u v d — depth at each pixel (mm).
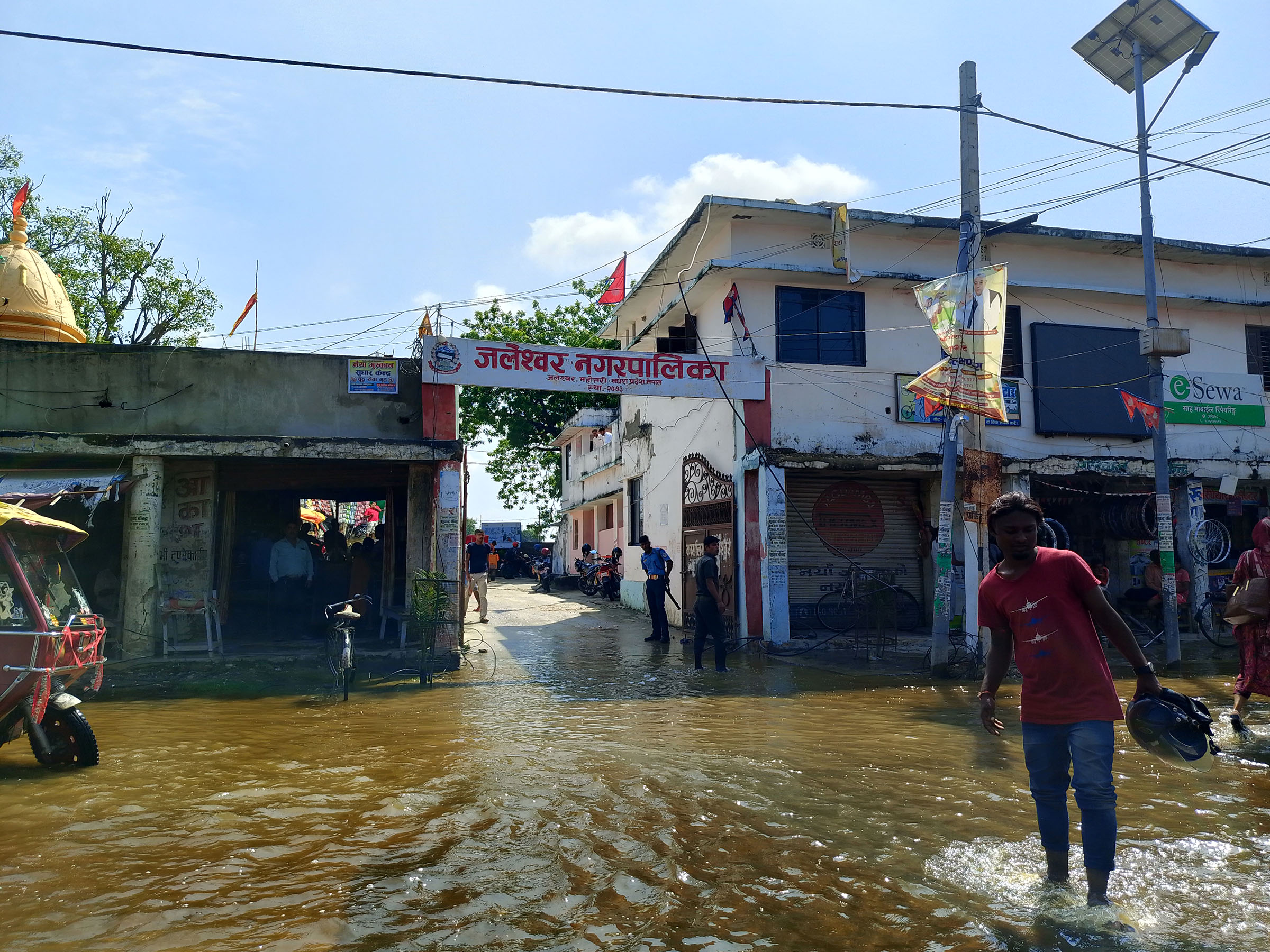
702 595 11781
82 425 12078
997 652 4023
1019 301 16094
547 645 14609
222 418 12391
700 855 4324
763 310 14820
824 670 11883
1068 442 16062
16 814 5082
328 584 15234
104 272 24000
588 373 13555
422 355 12828
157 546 11867
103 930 3469
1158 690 3930
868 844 4477
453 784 5684
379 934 3438
